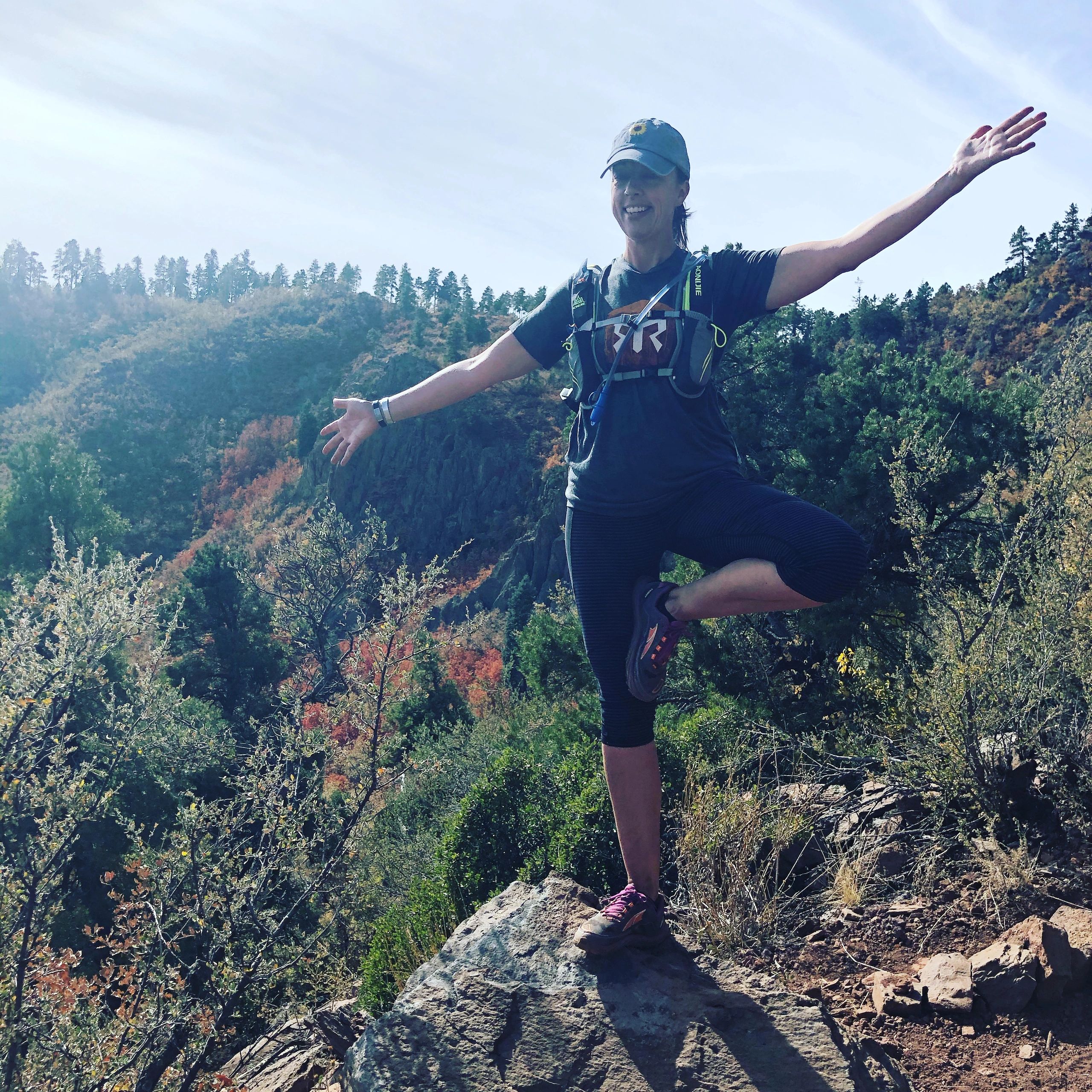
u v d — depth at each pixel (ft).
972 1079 8.68
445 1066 7.48
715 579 6.94
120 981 22.85
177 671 101.40
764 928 11.61
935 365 56.49
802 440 50.08
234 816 30.22
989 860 11.91
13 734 23.58
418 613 33.88
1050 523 17.83
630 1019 7.42
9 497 121.19
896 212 6.49
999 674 13.76
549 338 8.00
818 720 25.58
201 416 546.26
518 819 20.27
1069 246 329.11
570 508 7.85
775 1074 6.84
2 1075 20.12
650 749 8.05
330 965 30.35
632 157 6.99
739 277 7.05
